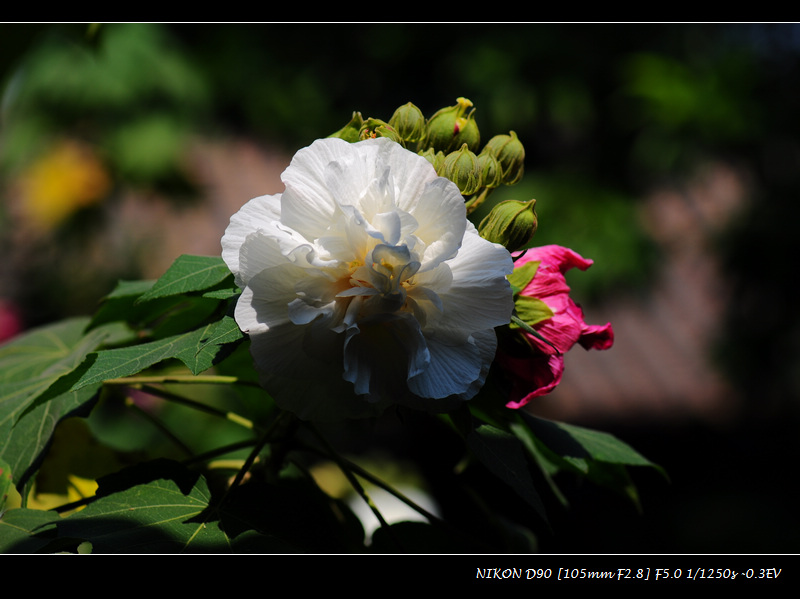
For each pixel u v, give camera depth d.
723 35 5.57
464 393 0.88
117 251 4.50
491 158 1.04
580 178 5.54
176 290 0.97
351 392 0.88
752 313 5.50
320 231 0.86
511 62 5.43
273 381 0.89
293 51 5.77
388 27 5.70
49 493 1.50
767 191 5.27
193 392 3.32
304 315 0.82
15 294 4.34
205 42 5.36
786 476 6.49
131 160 4.32
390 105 6.07
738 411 6.52
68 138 4.32
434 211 0.85
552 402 6.45
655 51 5.56
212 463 1.45
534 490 0.97
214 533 0.94
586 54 5.49
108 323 1.39
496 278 0.86
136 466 1.04
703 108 4.97
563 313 1.03
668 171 5.36
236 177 6.25
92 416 2.08
